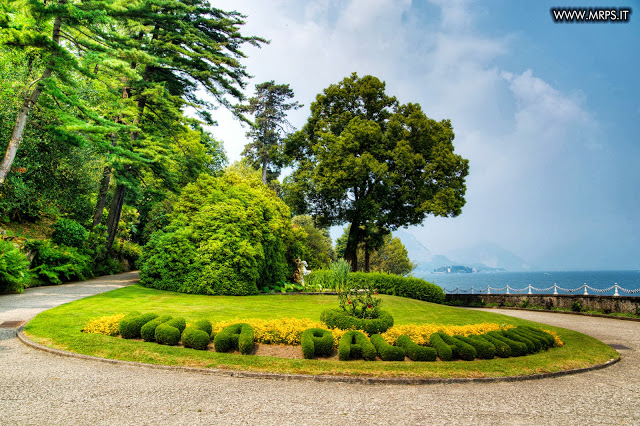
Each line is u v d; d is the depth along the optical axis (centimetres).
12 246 1275
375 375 595
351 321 836
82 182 1803
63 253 1559
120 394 473
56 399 444
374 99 2881
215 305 1127
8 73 1469
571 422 442
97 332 750
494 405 494
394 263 5366
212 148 4044
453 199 2641
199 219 1569
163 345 688
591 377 660
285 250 1911
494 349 745
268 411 440
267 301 1315
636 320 1452
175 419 403
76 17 1293
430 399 510
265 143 4241
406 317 1155
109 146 1432
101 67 1594
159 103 1962
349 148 2569
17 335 723
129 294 1248
